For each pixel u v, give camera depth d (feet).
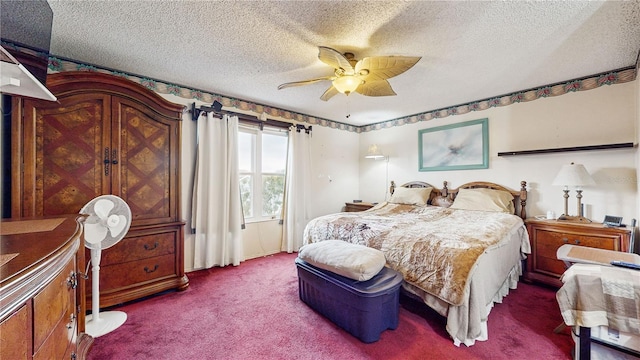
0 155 5.87
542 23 5.93
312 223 9.82
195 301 7.75
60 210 6.53
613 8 5.37
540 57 7.63
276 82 9.78
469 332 5.59
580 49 7.14
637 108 7.68
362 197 16.79
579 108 9.22
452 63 8.02
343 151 16.22
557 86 9.68
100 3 5.29
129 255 7.56
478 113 11.73
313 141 14.69
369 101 11.93
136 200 7.71
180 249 8.54
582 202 9.18
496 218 9.00
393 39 6.65
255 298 7.97
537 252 9.01
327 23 6.01
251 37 6.64
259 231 12.50
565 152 9.50
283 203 13.26
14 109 5.95
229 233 11.10
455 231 7.45
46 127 6.37
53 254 2.52
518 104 10.62
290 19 5.87
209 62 8.09
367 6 5.40
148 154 7.93
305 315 6.95
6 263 2.24
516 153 10.21
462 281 5.56
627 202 8.38
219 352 5.47
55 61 7.73
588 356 4.72
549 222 8.81
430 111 13.44
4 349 2.03
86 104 6.91
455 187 12.51
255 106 12.23
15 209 5.92
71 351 3.53
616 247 7.55
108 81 7.14
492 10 5.48
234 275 9.87
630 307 4.32
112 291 7.27
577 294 4.82
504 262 7.29
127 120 7.54
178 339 5.90
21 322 2.25
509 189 10.85
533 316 6.84
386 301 5.97
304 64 8.22
